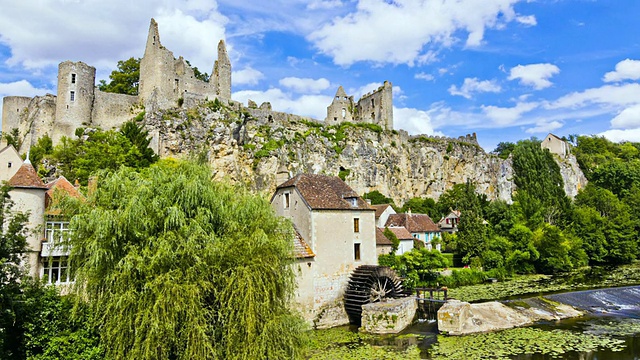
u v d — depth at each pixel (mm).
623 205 69688
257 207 18766
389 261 41312
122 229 15375
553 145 114625
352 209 31266
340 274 29875
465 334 25266
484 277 45750
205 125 57188
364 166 77562
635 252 62625
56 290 17797
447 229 66875
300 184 30953
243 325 15695
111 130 50562
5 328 15258
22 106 58219
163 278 14742
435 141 94688
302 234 29484
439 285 42125
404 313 27422
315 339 24906
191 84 62062
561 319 28422
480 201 70188
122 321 14508
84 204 16672
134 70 68500
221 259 16344
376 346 23438
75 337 15656
